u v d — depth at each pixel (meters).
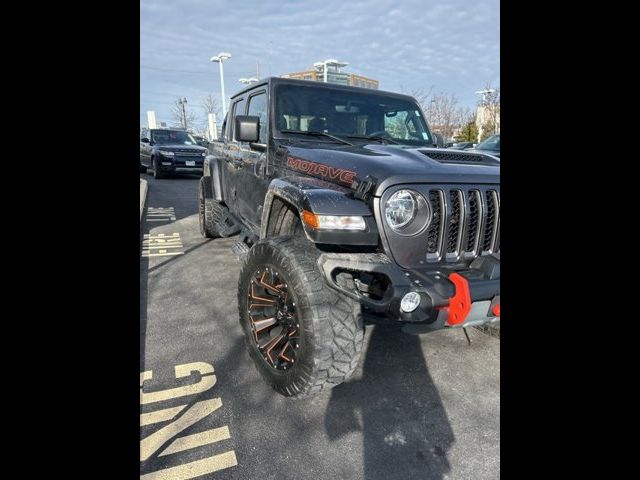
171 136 15.29
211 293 3.96
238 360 2.75
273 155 3.12
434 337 3.17
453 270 2.18
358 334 2.12
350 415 2.24
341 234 2.01
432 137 3.80
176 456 1.90
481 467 1.90
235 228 4.26
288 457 1.92
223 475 1.81
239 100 4.23
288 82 3.35
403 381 2.58
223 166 4.74
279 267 2.21
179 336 3.08
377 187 2.09
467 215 2.23
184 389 2.42
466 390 2.49
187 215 7.98
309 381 2.10
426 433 2.11
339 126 3.38
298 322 2.12
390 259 2.08
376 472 1.85
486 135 20.72
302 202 2.15
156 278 4.37
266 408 2.27
